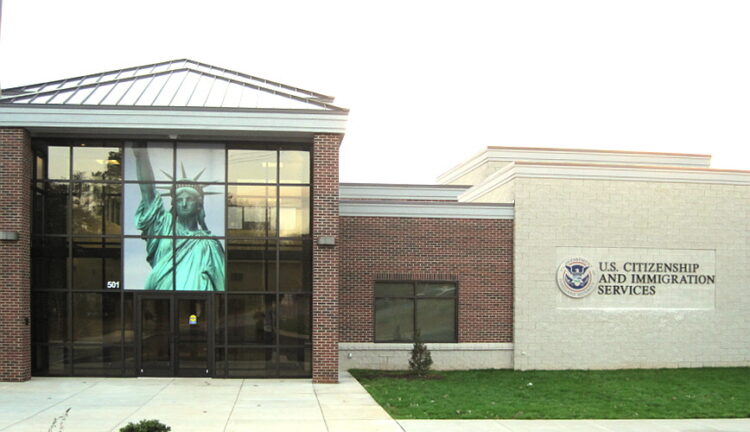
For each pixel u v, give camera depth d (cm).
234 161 1967
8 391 1675
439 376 2028
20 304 1817
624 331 2236
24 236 1836
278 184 1969
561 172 2244
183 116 1834
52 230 1917
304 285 1959
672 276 2277
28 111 1808
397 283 2209
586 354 2217
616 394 1764
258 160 1972
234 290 1942
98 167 1939
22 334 1817
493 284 2227
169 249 1936
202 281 1938
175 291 1928
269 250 1956
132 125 1823
